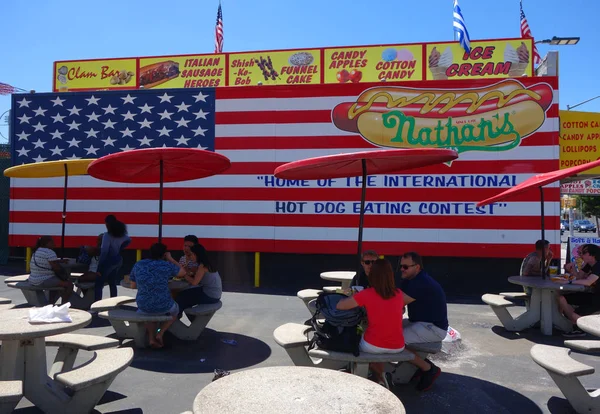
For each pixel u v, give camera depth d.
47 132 11.35
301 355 4.74
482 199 9.88
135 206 10.91
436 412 4.16
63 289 7.36
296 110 10.50
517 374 5.16
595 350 4.25
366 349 4.14
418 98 10.14
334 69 14.02
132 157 5.91
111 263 7.80
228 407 2.48
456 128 10.01
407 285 4.81
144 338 5.89
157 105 10.99
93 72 15.09
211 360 5.46
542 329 6.86
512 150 9.84
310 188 10.40
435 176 10.02
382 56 13.84
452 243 9.95
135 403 4.23
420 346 4.54
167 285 5.71
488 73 13.42
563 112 12.65
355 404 2.54
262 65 14.33
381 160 5.15
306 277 10.54
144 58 14.86
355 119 10.31
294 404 2.53
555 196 9.63
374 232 10.19
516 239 9.76
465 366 5.44
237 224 10.61
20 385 3.29
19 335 3.59
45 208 11.26
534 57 14.52
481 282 9.95
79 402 3.87
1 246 12.20
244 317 7.68
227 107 10.73
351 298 4.15
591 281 6.75
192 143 10.82
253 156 10.59
